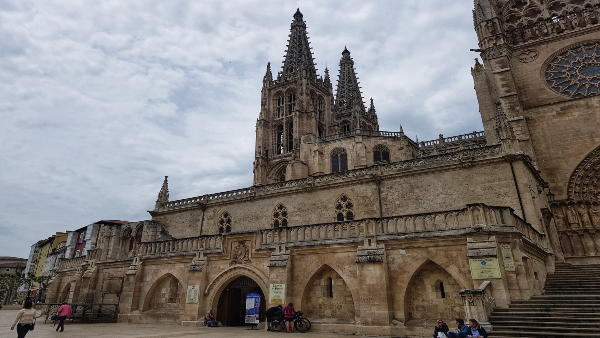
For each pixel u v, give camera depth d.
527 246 23.67
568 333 16.56
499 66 44.38
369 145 57.47
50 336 20.62
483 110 43.28
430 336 21.81
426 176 35.38
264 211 43.03
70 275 45.78
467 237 22.31
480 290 18.62
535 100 43.47
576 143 39.22
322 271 27.17
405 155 55.69
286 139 88.81
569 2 46.19
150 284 33.44
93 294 38.06
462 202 32.75
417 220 24.59
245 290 32.06
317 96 96.25
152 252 34.84
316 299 26.75
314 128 85.44
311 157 60.34
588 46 43.12
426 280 23.88
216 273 30.58
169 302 32.56
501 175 31.78
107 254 42.50
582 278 25.61
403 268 23.94
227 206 45.72
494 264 20.75
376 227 25.59
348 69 113.06
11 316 39.41
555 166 39.53
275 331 24.92
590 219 35.09
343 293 25.92
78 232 71.81
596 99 39.53
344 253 26.02
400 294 23.47
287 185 43.31
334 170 58.31
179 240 33.59
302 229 28.31
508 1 49.78
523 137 39.56
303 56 97.50
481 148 33.91
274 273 27.11
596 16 43.56
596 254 33.56
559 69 43.72
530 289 21.70
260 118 90.81
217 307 30.34
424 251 23.69
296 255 27.83
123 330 25.05
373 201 37.19
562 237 35.44
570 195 37.97
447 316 22.56
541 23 46.22
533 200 31.39
